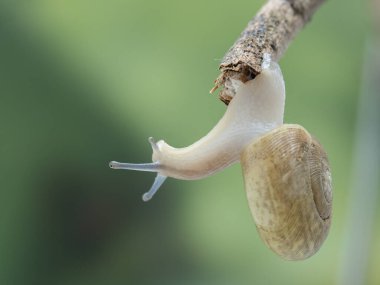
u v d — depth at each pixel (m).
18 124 0.29
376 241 0.25
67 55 0.31
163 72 0.31
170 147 0.13
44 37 0.31
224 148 0.13
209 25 0.32
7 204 0.28
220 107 0.30
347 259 0.23
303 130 0.12
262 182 0.12
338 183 0.29
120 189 0.28
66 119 0.29
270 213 0.12
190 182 0.28
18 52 0.31
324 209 0.12
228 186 0.28
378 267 0.25
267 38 0.13
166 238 0.27
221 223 0.28
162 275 0.27
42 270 0.28
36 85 0.30
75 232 0.28
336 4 0.32
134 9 0.32
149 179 0.28
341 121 0.31
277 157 0.12
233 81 0.13
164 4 0.32
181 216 0.28
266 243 0.12
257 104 0.13
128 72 0.31
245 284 0.27
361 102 0.24
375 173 0.23
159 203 0.28
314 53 0.32
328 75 0.32
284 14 0.13
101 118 0.29
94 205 0.28
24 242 0.28
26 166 0.29
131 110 0.30
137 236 0.28
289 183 0.12
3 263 0.28
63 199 0.28
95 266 0.28
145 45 0.31
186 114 0.30
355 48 0.32
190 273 0.27
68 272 0.28
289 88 0.31
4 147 0.29
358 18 0.32
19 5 0.32
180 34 0.32
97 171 0.28
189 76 0.31
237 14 0.32
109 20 0.32
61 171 0.29
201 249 0.27
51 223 0.28
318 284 0.27
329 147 0.30
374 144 0.23
